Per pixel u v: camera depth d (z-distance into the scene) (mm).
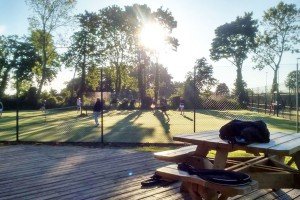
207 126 18406
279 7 59688
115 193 5523
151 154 9141
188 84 41688
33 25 54000
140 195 5410
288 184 4828
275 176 4766
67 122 22484
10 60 82125
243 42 73750
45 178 6555
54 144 11523
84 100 50344
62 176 6707
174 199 5203
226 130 4785
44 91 60781
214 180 3621
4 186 6004
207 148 5293
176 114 31656
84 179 6449
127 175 6742
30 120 25500
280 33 60781
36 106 51969
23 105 51844
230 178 3746
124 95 50281
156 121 22562
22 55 82188
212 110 40281
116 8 58781
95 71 61000
